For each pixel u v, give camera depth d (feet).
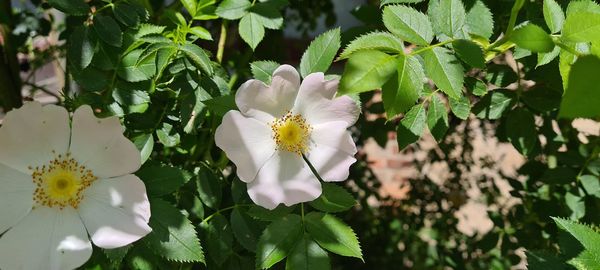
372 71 0.40
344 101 0.51
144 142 0.53
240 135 0.49
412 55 0.44
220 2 0.60
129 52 0.53
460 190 1.20
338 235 0.50
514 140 0.64
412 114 0.57
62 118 0.47
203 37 0.56
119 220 0.48
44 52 0.93
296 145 0.51
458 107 0.57
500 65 0.64
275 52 0.85
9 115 0.46
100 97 0.53
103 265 0.50
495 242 0.90
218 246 0.53
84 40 0.52
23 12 0.92
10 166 0.48
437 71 0.44
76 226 0.48
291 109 0.51
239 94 0.49
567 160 0.71
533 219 0.82
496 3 0.59
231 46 0.85
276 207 0.51
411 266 1.26
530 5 0.57
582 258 0.43
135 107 0.54
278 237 0.49
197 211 0.54
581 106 0.22
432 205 1.25
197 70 0.54
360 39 0.44
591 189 0.69
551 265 0.44
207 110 0.54
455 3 0.47
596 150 0.71
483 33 0.51
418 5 0.60
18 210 0.48
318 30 1.19
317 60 0.52
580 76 0.22
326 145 0.51
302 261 0.49
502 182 1.52
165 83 0.55
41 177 0.48
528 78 0.63
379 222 1.23
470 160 1.19
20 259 0.47
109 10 0.57
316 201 0.51
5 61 0.79
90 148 0.48
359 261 1.21
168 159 0.60
